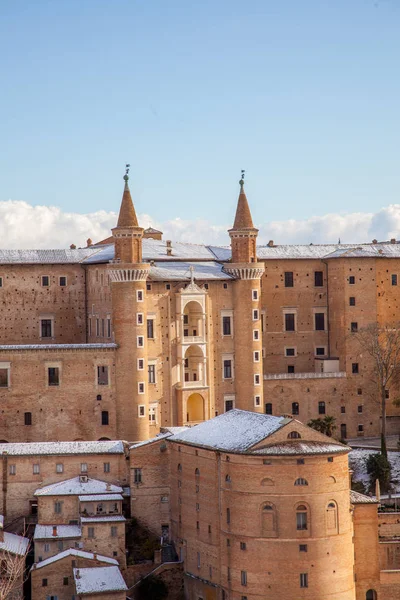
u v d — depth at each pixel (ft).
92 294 591.37
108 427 540.52
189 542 459.32
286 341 625.00
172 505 477.36
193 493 457.27
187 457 462.60
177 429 512.63
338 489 428.15
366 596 454.40
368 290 618.85
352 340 615.16
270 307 622.95
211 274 579.48
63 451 486.38
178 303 564.71
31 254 602.85
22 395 531.91
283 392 602.44
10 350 531.09
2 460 481.46
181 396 565.12
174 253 599.98
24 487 482.69
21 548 443.32
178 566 459.32
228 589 431.84
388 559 463.83
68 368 536.42
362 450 578.66
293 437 429.79
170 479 480.23
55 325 597.11
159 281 562.25
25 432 532.32
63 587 437.99
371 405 615.57
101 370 542.16
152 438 509.76
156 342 561.43
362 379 615.16
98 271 582.35
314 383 606.96
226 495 433.48
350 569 431.84
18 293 592.60
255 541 423.64
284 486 422.41
